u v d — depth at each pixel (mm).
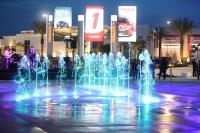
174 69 61594
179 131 11562
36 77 37812
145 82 35531
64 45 88250
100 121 13328
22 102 19375
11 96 22328
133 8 57156
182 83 34438
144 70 39594
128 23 57156
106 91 26422
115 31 57281
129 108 17141
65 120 13516
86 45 78750
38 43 96812
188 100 20781
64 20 67125
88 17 57688
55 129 11750
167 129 11867
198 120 13695
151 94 24312
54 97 22125
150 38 99938
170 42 99938
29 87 29109
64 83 33844
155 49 100062
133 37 57406
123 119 13828
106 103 19203
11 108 16891
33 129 11734
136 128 11992
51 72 39000
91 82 35469
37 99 20922
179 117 14414
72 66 41031
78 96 22812
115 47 57406
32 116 14477
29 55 39344
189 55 98500
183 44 97312
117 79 38969
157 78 40500
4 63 38938
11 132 11281
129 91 26516
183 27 94438
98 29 57688
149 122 13180
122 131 11477
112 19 57406
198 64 40000
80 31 59281
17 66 39031
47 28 60375
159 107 17547
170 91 26469
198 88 29094
